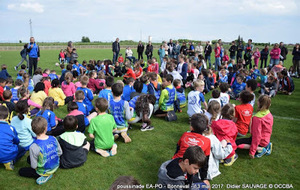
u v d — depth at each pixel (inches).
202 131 142.7
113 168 165.6
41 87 273.0
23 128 177.8
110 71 540.1
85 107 230.1
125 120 210.2
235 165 173.8
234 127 169.8
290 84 392.2
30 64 491.2
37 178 151.4
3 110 157.0
